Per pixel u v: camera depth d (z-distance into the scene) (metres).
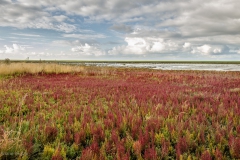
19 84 12.67
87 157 3.66
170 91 10.84
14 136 4.48
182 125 5.07
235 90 10.88
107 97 9.17
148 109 6.78
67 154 4.07
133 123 5.38
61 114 6.28
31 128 5.04
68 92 10.43
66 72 23.11
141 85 13.54
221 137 4.45
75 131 5.02
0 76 17.36
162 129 5.18
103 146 4.14
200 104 7.45
